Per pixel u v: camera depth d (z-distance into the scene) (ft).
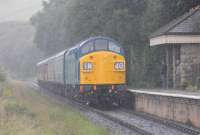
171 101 63.72
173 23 89.30
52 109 71.77
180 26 85.30
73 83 89.30
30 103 78.07
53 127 50.08
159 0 103.91
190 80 87.35
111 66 84.23
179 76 89.51
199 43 86.58
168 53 94.63
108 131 53.11
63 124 53.67
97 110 78.18
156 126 58.23
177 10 99.04
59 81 109.91
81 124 56.80
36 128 48.14
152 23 106.01
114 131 53.42
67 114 66.85
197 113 55.62
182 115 60.29
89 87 82.89
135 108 81.61
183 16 89.92
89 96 83.41
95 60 83.56
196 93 65.46
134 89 88.63
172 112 63.67
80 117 65.16
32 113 62.39
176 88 88.94
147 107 74.64
